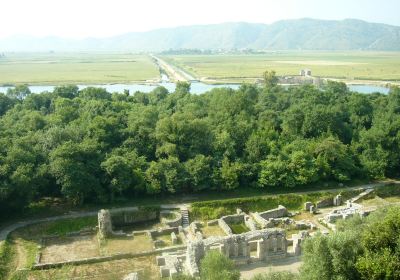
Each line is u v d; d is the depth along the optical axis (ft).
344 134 426.92
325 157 362.94
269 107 488.44
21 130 354.74
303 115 422.41
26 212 292.40
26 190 275.18
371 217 223.10
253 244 261.24
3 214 283.79
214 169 334.24
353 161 378.12
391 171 392.88
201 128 358.02
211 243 235.81
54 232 272.72
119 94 514.68
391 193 361.10
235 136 377.09
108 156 319.68
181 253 249.96
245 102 451.94
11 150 289.74
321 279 162.91
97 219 287.28
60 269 232.73
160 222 298.15
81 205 304.50
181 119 364.58
